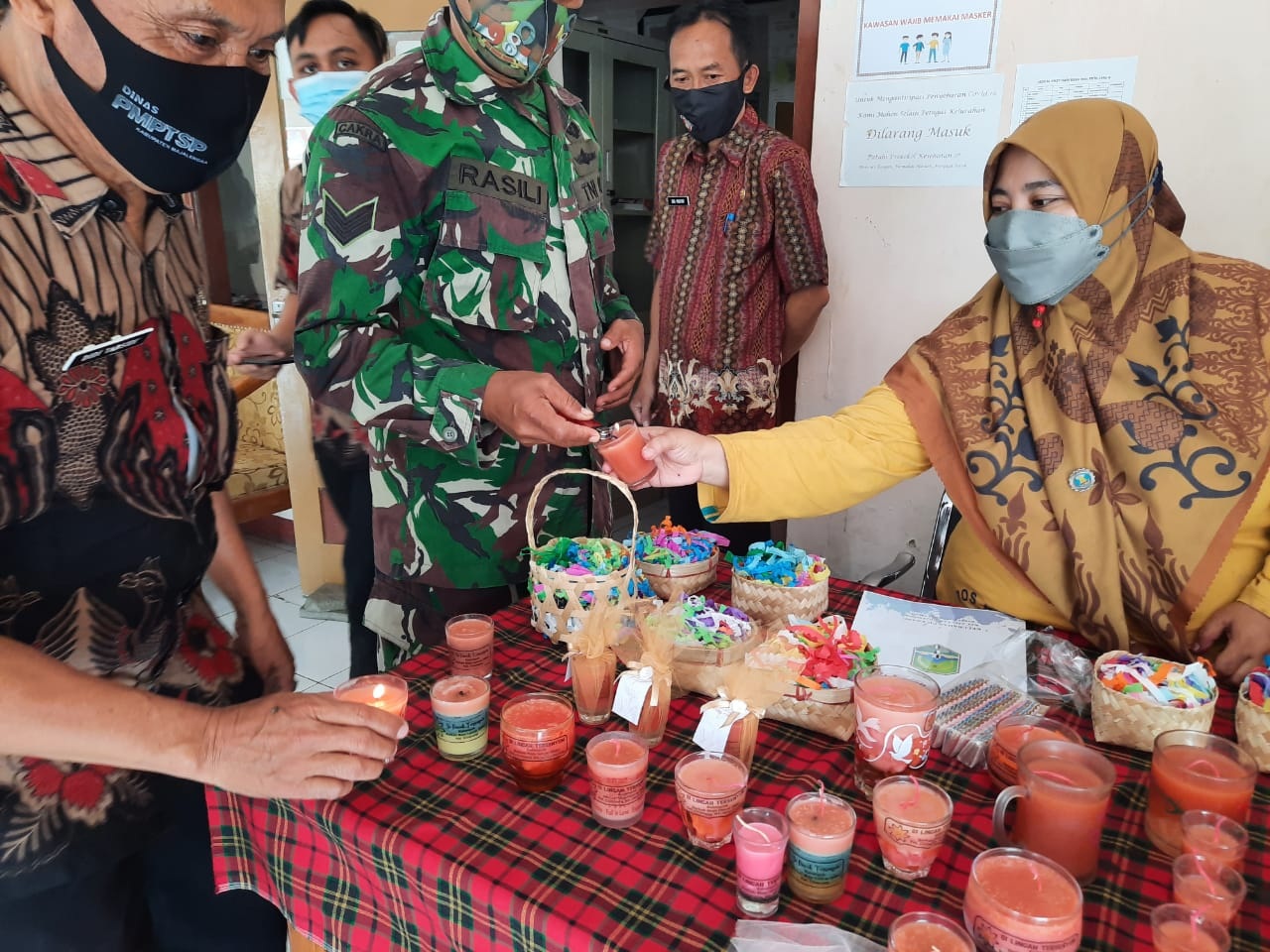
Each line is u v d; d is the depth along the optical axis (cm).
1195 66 202
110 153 92
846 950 73
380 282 137
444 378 133
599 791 90
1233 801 85
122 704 81
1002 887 76
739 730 97
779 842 77
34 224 89
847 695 107
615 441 125
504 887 83
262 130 254
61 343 92
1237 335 129
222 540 124
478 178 143
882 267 251
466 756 104
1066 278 132
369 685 111
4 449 88
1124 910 81
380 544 163
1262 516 130
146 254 104
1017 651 123
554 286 155
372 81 140
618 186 427
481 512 155
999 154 140
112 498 100
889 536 266
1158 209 144
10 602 93
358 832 92
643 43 402
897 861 84
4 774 95
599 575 128
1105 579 131
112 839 106
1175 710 101
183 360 110
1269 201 203
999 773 98
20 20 84
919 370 149
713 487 147
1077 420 133
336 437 281
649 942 76
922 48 229
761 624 135
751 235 240
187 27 88
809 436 149
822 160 252
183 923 121
